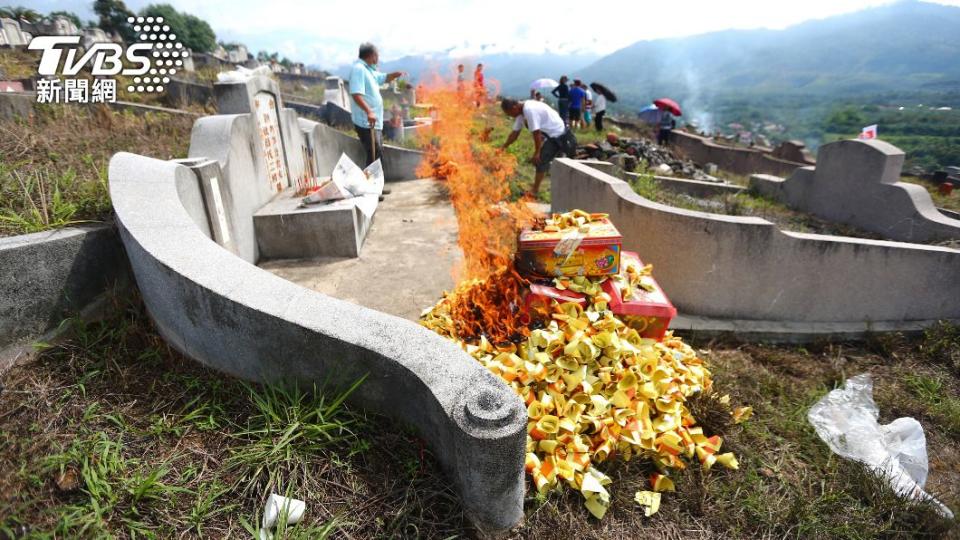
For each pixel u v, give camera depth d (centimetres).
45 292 261
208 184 381
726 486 253
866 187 706
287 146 615
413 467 210
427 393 198
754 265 398
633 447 258
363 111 735
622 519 230
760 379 341
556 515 220
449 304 360
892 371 365
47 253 260
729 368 352
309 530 181
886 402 327
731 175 1267
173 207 294
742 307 413
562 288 314
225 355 244
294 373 230
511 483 193
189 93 1118
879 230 693
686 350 337
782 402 319
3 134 468
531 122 698
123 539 176
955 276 397
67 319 270
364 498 200
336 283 441
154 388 243
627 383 270
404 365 204
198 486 196
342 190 533
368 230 582
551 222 349
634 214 433
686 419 279
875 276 399
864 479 255
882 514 242
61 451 202
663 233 414
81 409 224
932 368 368
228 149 429
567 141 724
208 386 244
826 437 289
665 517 235
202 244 263
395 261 492
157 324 278
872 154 689
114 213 299
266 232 490
